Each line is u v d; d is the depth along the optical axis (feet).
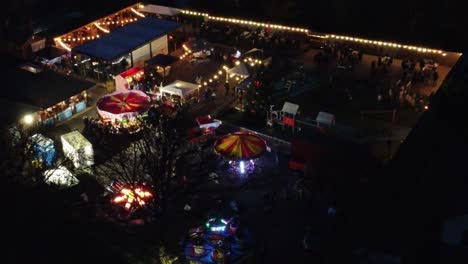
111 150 100.37
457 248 50.14
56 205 69.00
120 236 72.95
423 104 119.34
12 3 136.98
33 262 54.44
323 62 140.97
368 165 89.40
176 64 142.92
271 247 81.10
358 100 123.34
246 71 127.24
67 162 94.94
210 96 124.47
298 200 90.38
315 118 115.55
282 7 160.56
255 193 93.25
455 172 57.06
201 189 93.30
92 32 156.46
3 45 137.08
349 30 145.48
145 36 141.59
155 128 97.04
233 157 94.02
